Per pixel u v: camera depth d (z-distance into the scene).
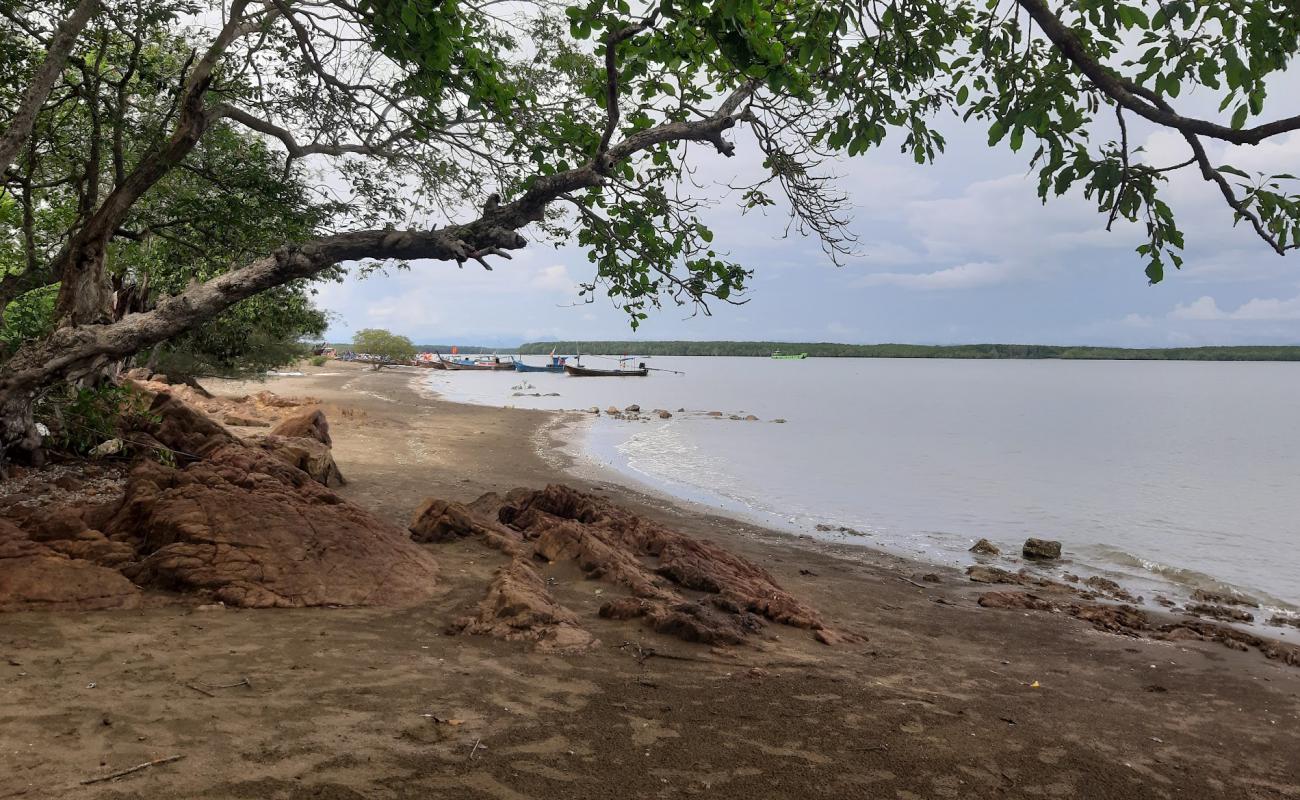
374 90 10.77
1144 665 8.09
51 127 11.91
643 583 8.36
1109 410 59.91
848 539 15.29
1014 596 10.80
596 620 7.34
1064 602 10.98
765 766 4.46
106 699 4.46
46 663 4.92
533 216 8.39
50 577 6.25
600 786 4.00
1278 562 14.30
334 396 46.25
